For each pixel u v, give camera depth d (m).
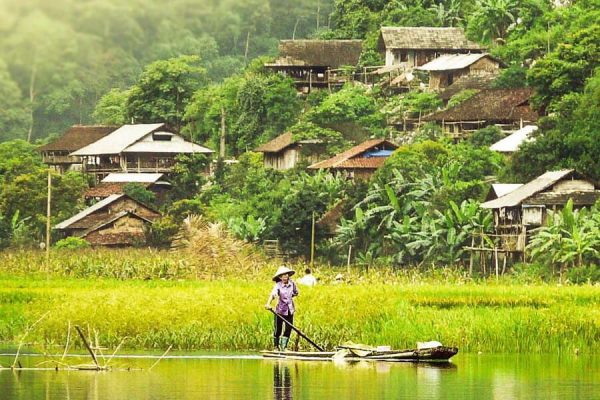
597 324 62.00
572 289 84.88
